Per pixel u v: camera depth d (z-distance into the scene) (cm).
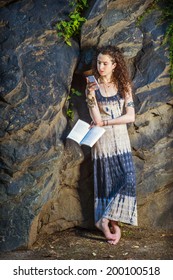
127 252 569
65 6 575
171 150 630
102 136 589
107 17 581
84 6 583
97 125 579
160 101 608
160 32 600
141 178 623
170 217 636
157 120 619
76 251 569
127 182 589
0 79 550
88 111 602
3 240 561
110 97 586
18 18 569
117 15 584
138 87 600
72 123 596
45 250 570
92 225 618
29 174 564
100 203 595
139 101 602
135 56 604
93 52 589
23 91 554
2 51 557
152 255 562
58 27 574
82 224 617
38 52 570
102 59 574
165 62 601
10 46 559
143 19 599
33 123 555
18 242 564
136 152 618
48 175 575
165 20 602
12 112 551
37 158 562
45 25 571
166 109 618
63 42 580
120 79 585
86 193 613
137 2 588
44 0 577
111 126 588
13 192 559
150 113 612
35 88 560
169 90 609
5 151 552
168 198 638
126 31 595
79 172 608
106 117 588
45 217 600
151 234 618
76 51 587
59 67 574
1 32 565
